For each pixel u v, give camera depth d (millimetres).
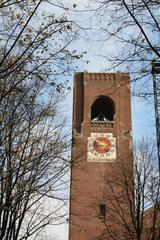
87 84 59625
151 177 32281
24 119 16500
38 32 12016
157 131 17812
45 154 17172
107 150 54656
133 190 32719
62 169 17500
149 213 35062
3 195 15875
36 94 16391
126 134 56188
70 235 49000
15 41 11477
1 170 15828
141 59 10008
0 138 15391
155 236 32500
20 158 16266
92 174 52656
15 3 11336
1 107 15539
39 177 16906
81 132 56125
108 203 49250
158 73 10398
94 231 49000
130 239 34812
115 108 58062
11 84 14266
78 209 50438
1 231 15719
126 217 38312
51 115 17531
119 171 40312
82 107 58688
